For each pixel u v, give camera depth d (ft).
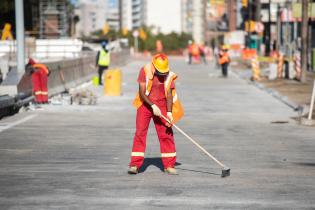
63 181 46.73
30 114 97.81
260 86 165.37
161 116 48.14
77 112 101.55
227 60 216.13
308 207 38.70
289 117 97.50
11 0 408.05
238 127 84.64
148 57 497.46
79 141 69.62
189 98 133.39
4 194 42.29
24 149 63.52
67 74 152.76
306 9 171.73
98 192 42.86
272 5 349.00
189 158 58.08
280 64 197.57
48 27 406.82
